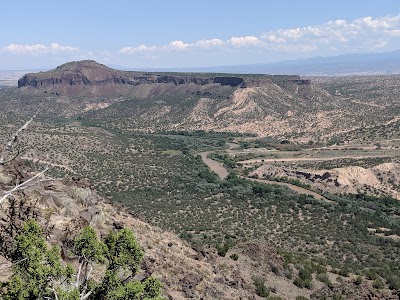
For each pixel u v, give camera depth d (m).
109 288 13.93
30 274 12.55
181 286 22.41
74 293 12.23
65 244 17.19
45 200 21.09
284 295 29.91
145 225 30.39
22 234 13.71
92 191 31.66
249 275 31.34
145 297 14.05
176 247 29.30
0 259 14.06
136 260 14.82
